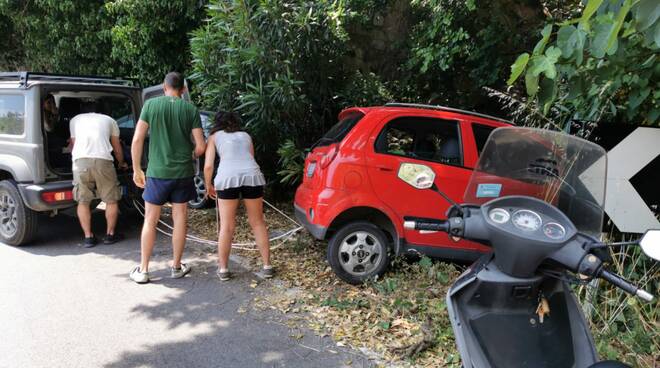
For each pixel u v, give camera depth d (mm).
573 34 2508
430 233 4559
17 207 5453
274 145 7168
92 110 6672
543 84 2898
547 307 2271
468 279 2373
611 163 3357
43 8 10188
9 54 12227
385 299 4191
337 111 7391
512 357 2248
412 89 8062
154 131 4551
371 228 4551
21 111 5430
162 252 5594
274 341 3646
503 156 2678
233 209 4652
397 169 4449
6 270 4875
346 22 6805
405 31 8102
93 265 5098
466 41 6934
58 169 5969
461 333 2322
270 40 6164
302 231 6207
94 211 7449
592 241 2178
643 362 3150
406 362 3387
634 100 3416
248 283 4719
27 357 3336
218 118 4758
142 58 9570
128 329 3770
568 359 2238
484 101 7758
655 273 3510
